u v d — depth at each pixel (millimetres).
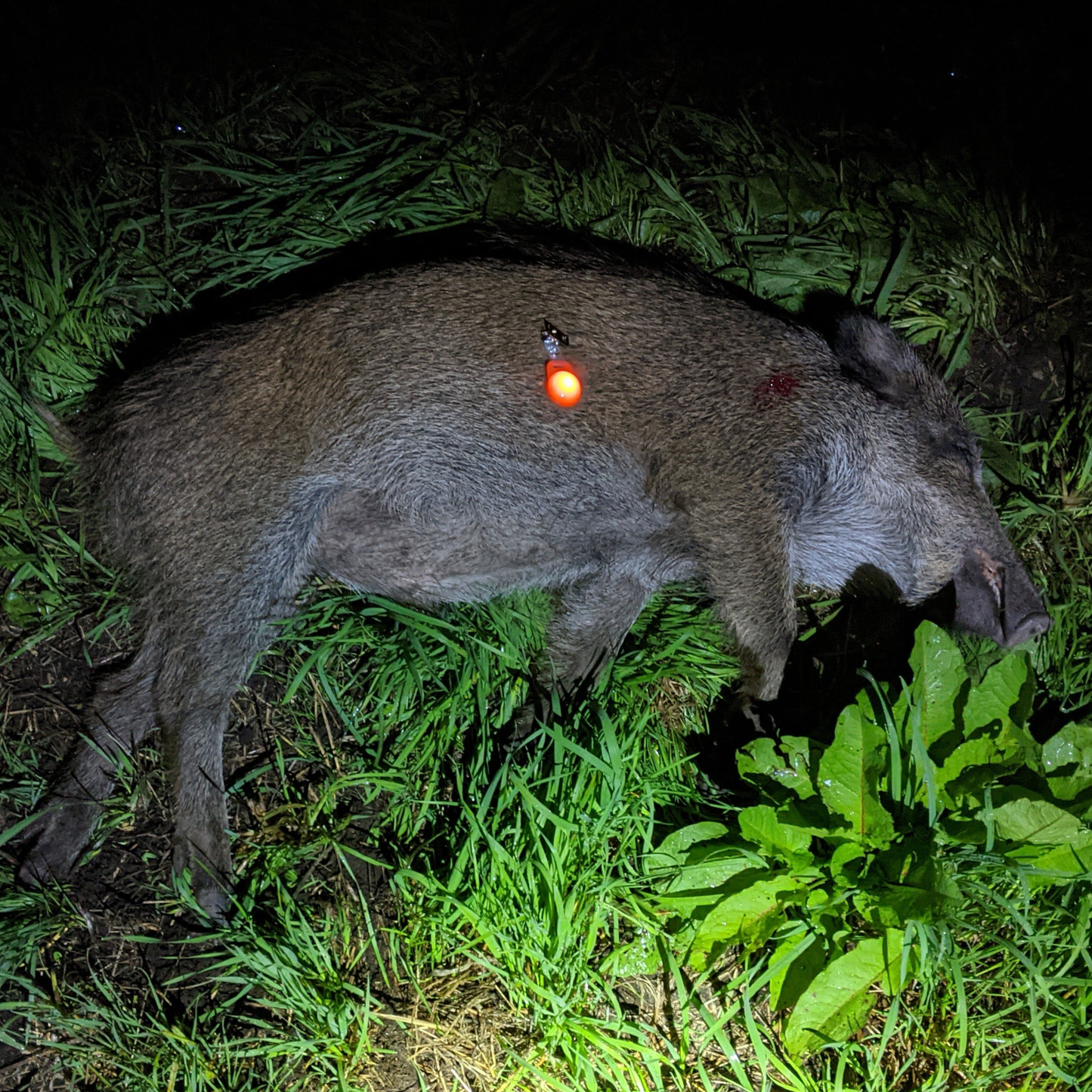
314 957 1107
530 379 1177
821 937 1069
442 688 1269
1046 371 1554
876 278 1536
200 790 1177
